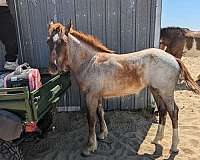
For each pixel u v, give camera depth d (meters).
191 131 5.14
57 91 4.21
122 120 5.50
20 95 3.00
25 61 5.78
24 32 5.62
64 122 5.45
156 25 5.48
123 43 5.64
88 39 4.23
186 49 9.66
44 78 4.77
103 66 4.16
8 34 4.45
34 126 3.54
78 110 6.00
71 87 5.84
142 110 5.87
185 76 4.29
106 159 4.20
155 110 5.83
